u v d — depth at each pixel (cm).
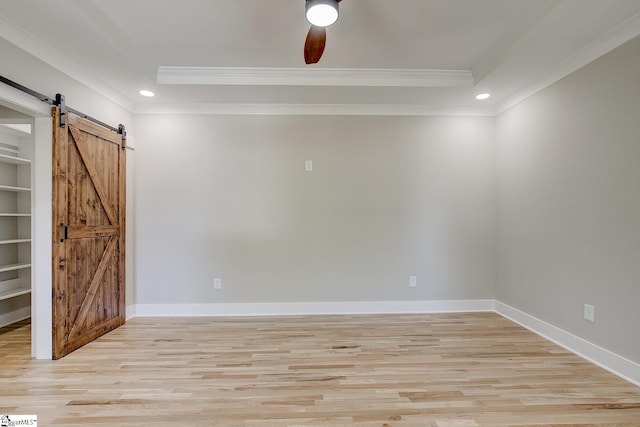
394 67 302
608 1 185
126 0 203
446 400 194
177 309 360
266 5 209
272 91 322
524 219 324
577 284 258
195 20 226
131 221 351
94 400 194
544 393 201
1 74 210
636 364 211
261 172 365
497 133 371
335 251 368
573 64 256
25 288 351
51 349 249
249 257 364
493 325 327
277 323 334
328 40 253
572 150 263
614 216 226
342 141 368
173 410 185
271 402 192
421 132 372
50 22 202
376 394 201
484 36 247
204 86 306
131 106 350
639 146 209
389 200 371
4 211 348
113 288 317
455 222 374
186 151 361
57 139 247
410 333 304
